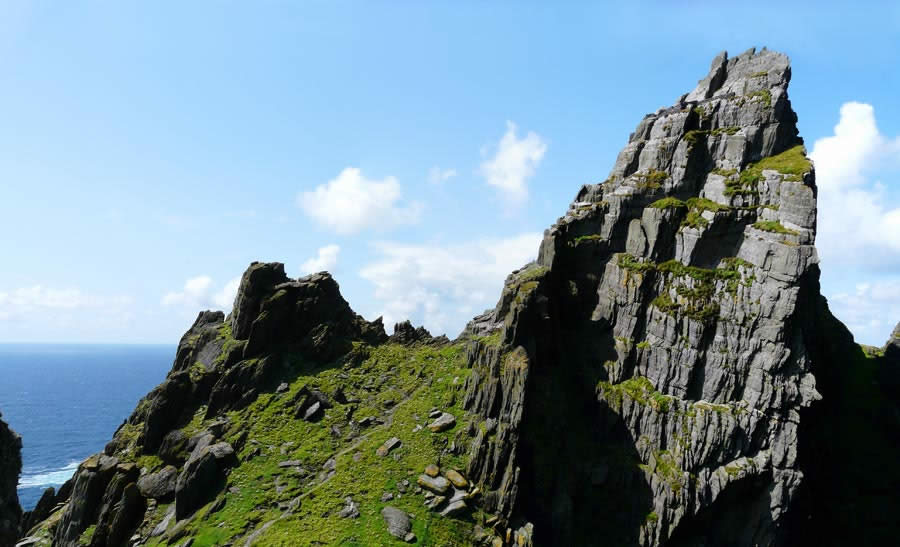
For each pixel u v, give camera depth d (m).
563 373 84.56
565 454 76.44
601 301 92.62
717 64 104.44
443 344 119.69
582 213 98.94
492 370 80.25
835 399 102.25
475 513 68.12
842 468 92.50
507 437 72.44
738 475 71.00
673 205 88.69
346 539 62.00
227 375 94.19
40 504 92.06
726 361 76.75
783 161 85.12
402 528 64.06
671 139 95.19
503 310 96.25
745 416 73.25
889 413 101.44
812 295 89.44
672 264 86.75
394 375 102.44
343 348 107.56
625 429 80.88
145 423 89.31
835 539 84.44
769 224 79.69
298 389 93.25
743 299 77.69
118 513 73.81
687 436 75.19
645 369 83.81
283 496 71.88
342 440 84.06
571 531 70.38
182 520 71.69
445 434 79.19
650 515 73.06
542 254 95.44
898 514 87.12
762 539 71.25
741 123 91.56
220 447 80.12
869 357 120.38
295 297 107.69
